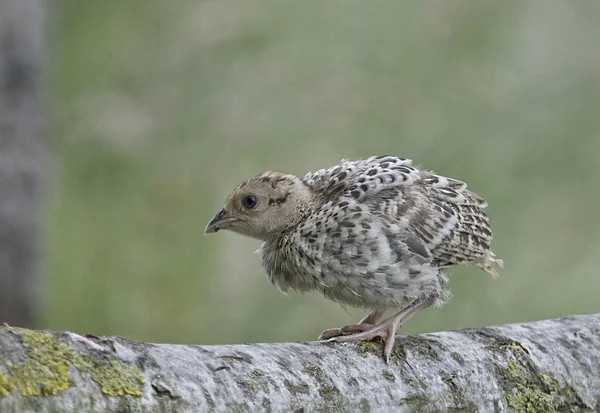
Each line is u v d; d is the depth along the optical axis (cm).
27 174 1207
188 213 1538
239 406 472
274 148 1538
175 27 1666
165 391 447
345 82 1532
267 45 1603
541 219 1424
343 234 645
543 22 1541
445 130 1484
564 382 615
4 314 1192
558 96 1504
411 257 651
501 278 1381
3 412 396
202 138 1583
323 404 513
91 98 1611
